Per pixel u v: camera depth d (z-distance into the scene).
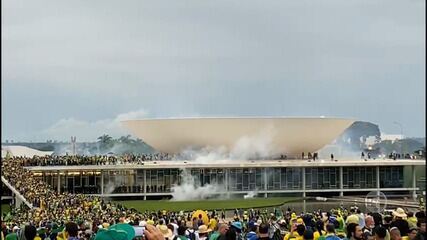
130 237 15.77
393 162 125.88
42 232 31.86
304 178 124.75
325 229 28.78
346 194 126.62
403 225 24.08
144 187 121.50
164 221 42.16
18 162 119.38
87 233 29.17
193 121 133.62
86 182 121.56
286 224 36.16
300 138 137.00
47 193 91.94
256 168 123.44
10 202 108.75
